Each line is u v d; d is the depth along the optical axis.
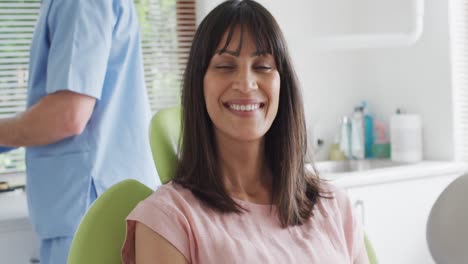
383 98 3.30
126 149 1.80
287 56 1.42
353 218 1.48
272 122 1.43
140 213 1.23
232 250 1.24
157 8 2.96
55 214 1.74
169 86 3.01
